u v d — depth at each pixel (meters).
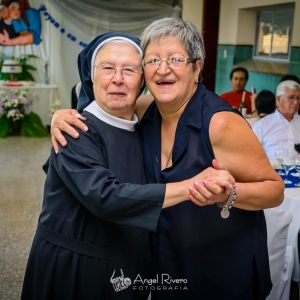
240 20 6.34
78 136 1.22
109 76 1.26
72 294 1.28
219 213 1.35
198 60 1.31
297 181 2.56
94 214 1.19
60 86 7.19
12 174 4.71
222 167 1.16
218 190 1.08
